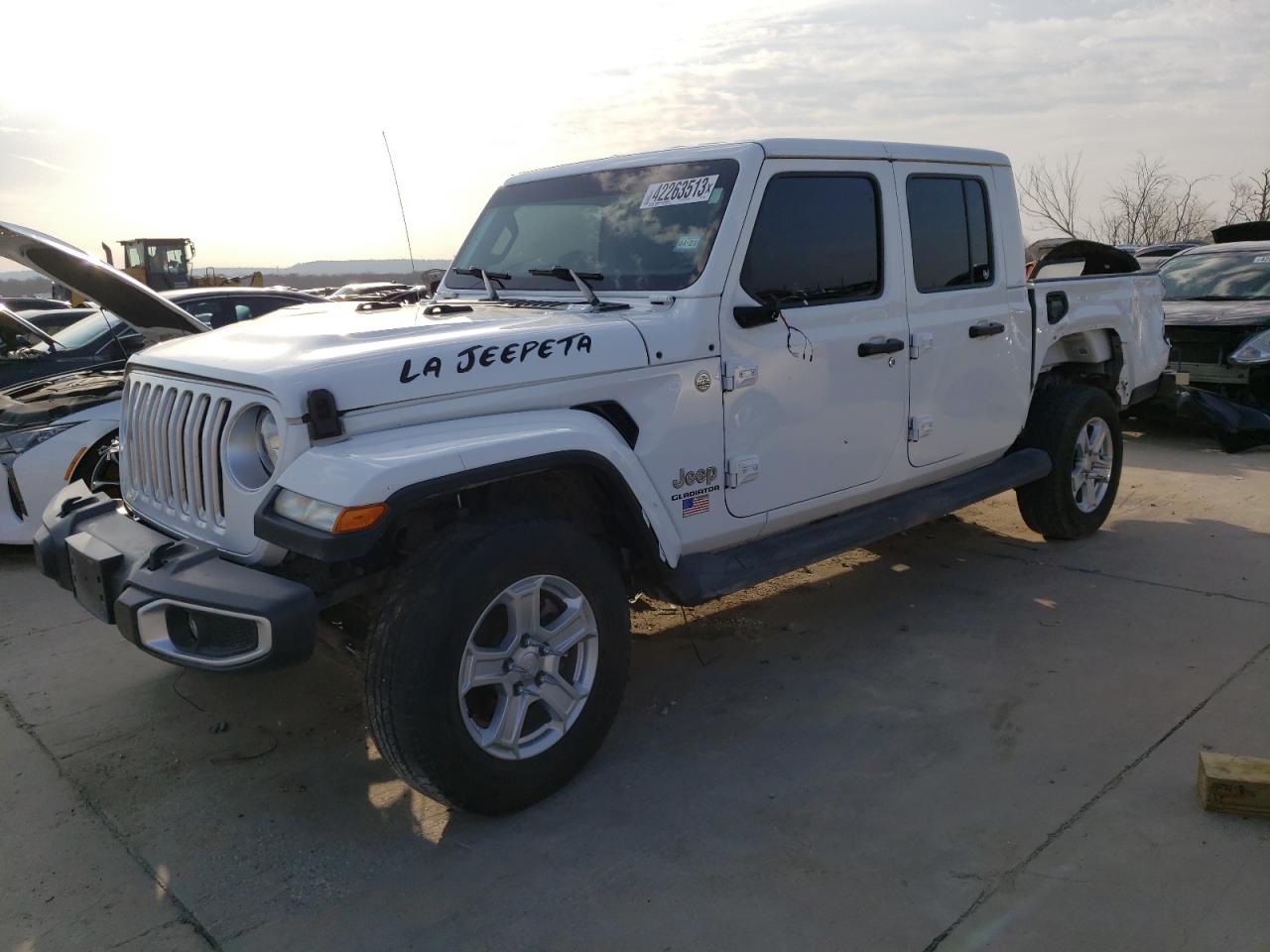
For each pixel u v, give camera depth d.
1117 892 2.54
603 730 3.18
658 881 2.66
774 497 3.79
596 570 3.07
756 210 3.65
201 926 2.54
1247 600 4.63
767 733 3.49
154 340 4.75
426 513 3.01
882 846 2.78
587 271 3.89
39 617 4.81
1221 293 9.30
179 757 3.43
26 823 3.03
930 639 4.30
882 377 4.15
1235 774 2.85
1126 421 9.42
